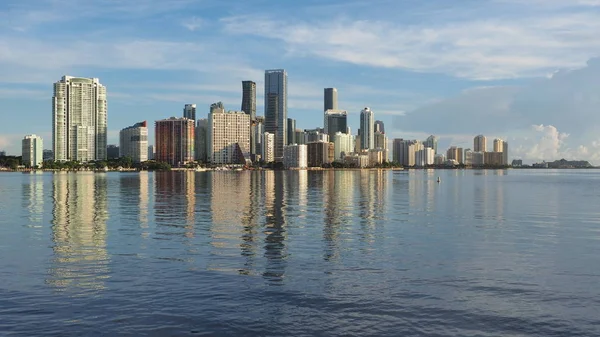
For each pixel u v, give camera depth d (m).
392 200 91.94
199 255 37.03
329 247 40.47
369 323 22.88
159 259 35.59
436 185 161.00
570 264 34.47
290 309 24.61
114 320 23.19
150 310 24.47
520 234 48.06
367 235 47.00
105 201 89.06
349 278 30.33
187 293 27.12
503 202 88.06
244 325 22.58
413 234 47.72
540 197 102.44
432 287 28.50
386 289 28.00
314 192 118.25
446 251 38.97
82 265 33.69
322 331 21.94
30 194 110.56
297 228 51.75
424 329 22.20
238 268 32.78
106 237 45.59
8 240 44.03
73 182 189.00
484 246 41.22
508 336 21.56
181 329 22.12
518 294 27.23
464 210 72.06
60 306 25.08
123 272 31.70
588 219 60.88
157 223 55.84
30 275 30.97
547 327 22.53
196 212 68.31
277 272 31.73
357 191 123.00
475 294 27.19
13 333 21.70
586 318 23.61
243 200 91.50
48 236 46.28
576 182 197.75
